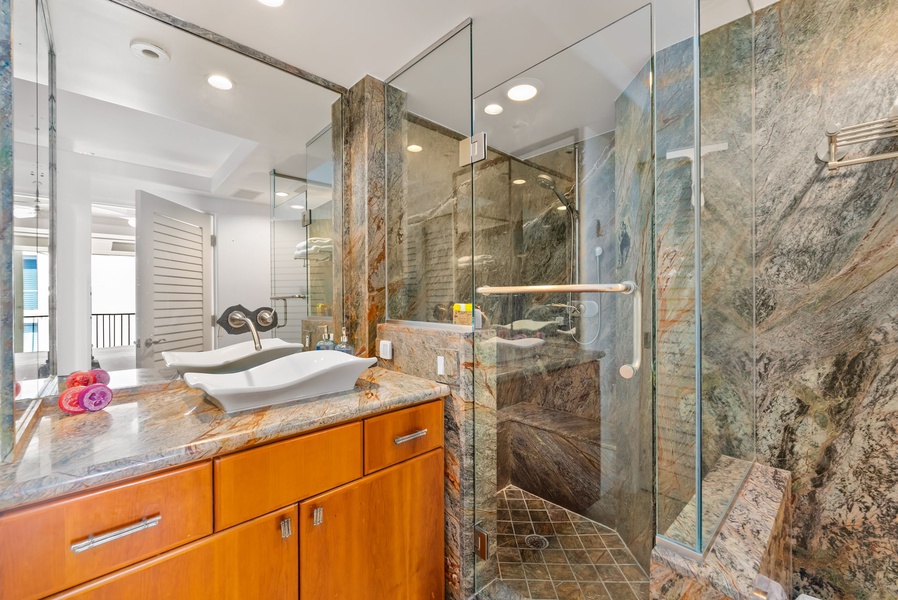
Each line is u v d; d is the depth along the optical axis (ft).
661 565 3.14
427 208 5.62
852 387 3.96
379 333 5.91
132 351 4.37
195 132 4.86
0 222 2.50
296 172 5.74
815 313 4.17
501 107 5.81
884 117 3.72
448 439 4.79
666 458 3.30
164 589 2.64
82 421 3.32
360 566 3.79
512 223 5.80
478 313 5.05
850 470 3.97
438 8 4.34
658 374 3.39
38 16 3.59
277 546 3.19
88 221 4.06
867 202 3.85
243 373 4.54
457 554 4.70
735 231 3.98
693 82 3.18
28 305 3.39
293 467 3.31
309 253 5.92
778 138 4.39
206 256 4.99
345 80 5.93
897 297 3.72
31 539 2.20
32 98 3.48
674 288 3.28
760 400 4.54
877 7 3.76
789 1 4.28
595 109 5.13
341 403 3.89
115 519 2.47
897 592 3.71
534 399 5.99
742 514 3.58
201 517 2.82
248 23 4.58
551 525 5.55
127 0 4.17
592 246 5.21
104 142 4.19
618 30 4.53
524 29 4.78
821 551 4.14
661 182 3.42
